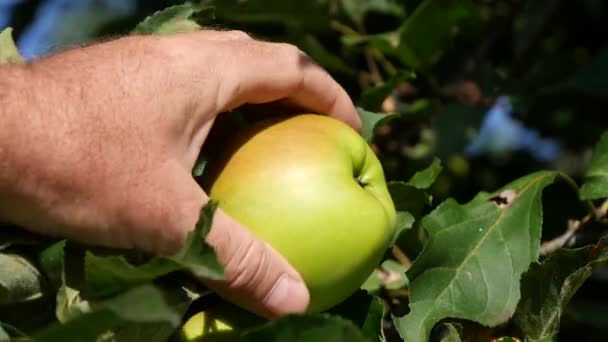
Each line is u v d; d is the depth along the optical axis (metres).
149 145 0.44
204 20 0.57
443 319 0.52
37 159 0.43
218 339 0.46
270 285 0.45
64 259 0.44
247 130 0.50
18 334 0.43
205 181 0.48
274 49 0.50
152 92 0.45
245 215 0.46
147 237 0.44
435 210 0.54
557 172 0.57
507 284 0.53
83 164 0.43
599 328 0.68
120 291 0.42
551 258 0.49
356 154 0.50
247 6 0.67
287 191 0.46
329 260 0.46
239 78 0.48
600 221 0.58
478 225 0.54
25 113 0.43
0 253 0.44
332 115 0.52
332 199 0.46
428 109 0.68
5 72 0.44
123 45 0.46
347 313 0.49
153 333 0.43
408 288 0.53
